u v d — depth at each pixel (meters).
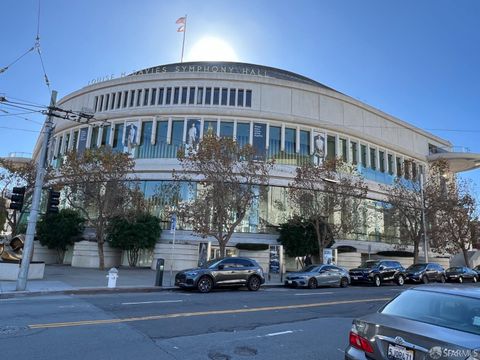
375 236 41.97
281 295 17.25
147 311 11.00
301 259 34.31
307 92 40.84
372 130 45.25
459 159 51.16
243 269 19.42
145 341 7.51
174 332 8.39
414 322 4.48
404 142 49.44
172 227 21.25
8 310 10.43
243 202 26.00
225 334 8.43
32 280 18.53
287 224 33.16
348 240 38.94
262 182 26.83
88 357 6.30
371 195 42.44
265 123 38.31
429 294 5.07
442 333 4.09
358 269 27.03
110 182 27.84
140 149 37.59
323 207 29.33
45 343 7.04
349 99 43.31
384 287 25.30
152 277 23.45
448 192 38.78
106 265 30.66
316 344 7.85
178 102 38.50
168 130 37.38
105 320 9.39
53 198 16.09
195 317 10.30
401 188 38.69
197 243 31.25
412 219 38.28
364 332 4.69
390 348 4.36
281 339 8.20
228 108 37.81
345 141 42.41
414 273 29.56
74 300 13.03
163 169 35.88
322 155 39.50
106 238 30.44
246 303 13.71
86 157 27.98
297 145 39.03
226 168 25.72
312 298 16.25
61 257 33.84
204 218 25.78
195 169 28.55
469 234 40.81
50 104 17.31
